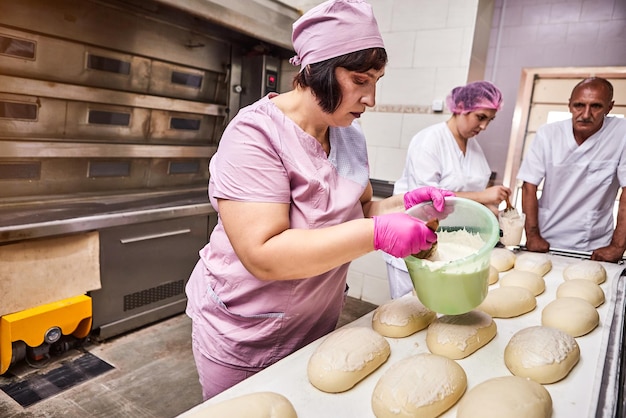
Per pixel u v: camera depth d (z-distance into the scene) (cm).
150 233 235
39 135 216
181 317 264
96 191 248
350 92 79
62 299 200
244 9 255
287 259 75
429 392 75
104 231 213
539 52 391
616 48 357
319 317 108
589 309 109
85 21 221
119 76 244
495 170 426
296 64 89
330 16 75
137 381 198
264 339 100
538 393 75
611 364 88
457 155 202
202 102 298
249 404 68
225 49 303
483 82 185
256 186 80
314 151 91
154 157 273
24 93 204
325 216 92
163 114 273
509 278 137
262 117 85
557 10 378
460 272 85
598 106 182
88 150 233
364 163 107
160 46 260
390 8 291
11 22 195
